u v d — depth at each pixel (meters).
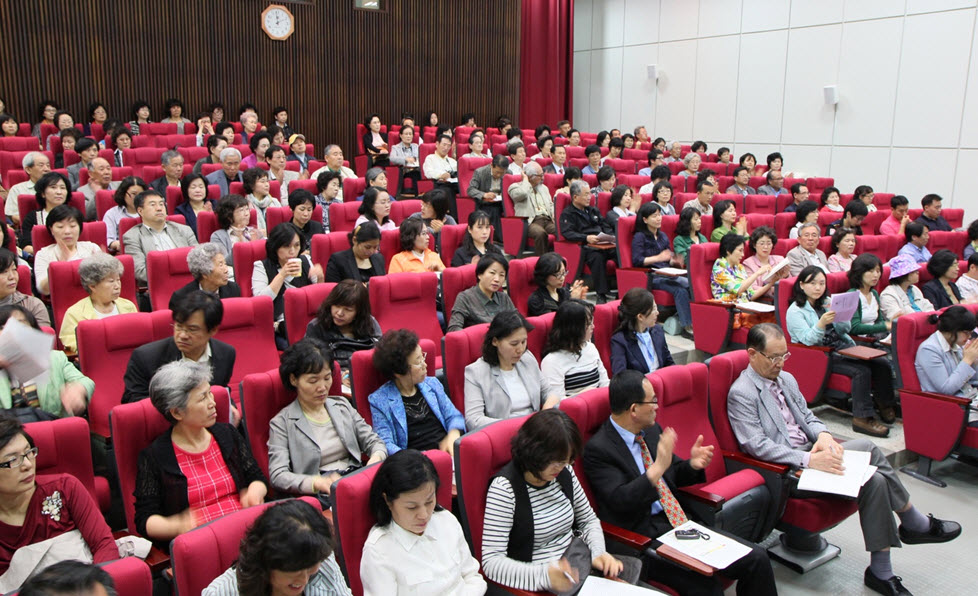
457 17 13.23
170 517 2.63
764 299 6.07
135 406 2.72
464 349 3.74
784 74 11.88
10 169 7.75
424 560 2.27
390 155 10.45
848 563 3.56
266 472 3.00
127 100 10.47
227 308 4.00
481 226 5.73
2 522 2.27
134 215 6.07
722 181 9.88
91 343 3.53
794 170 11.86
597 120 15.53
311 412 3.07
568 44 15.51
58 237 4.97
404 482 2.19
